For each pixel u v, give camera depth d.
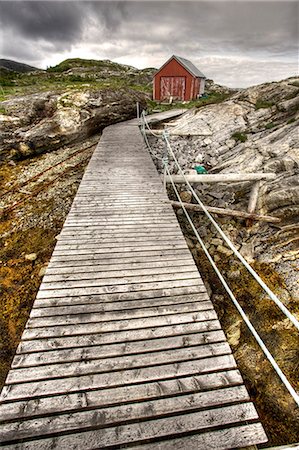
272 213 8.36
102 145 13.25
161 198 8.05
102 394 3.06
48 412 2.88
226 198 9.58
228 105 15.55
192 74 27.75
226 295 6.62
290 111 12.94
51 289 4.58
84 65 54.59
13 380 3.17
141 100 22.14
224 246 8.05
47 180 12.05
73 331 3.83
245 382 4.95
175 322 4.01
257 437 2.72
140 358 3.48
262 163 9.73
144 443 2.68
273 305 6.23
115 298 4.43
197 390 3.13
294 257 7.25
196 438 2.71
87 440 2.67
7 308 6.39
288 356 5.24
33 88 20.89
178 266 5.23
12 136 13.89
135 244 5.88
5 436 2.68
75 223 6.62
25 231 8.95
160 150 14.14
